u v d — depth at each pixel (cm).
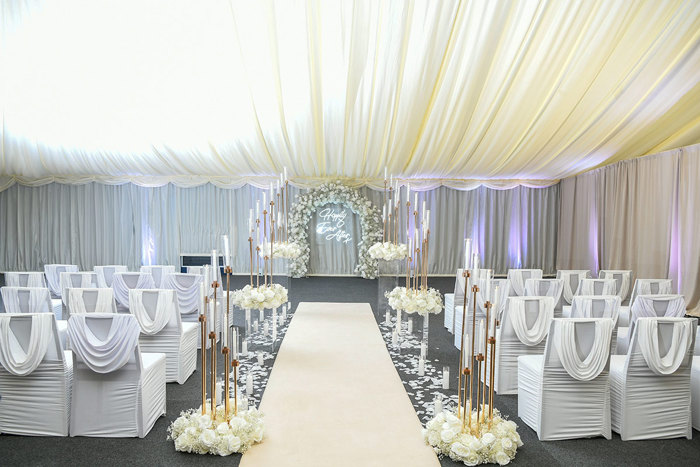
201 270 536
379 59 630
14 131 840
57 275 593
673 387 291
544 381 282
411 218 1081
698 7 484
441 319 627
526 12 532
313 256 1072
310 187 1061
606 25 538
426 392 359
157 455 261
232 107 748
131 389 279
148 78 696
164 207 1076
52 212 1078
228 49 625
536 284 457
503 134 802
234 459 256
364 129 789
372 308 677
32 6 584
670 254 709
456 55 611
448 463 252
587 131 757
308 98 707
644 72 594
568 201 1056
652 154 755
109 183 1069
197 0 557
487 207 1096
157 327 363
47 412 281
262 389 358
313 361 425
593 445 281
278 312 639
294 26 581
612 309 363
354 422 301
